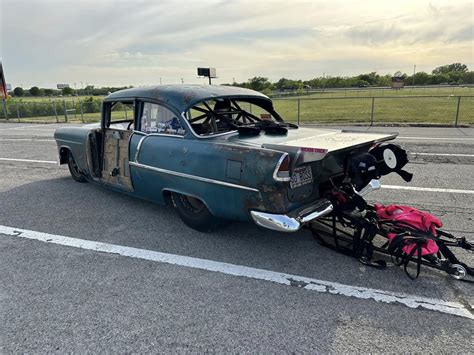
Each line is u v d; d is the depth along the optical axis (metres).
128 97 4.21
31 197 5.20
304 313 2.45
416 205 4.53
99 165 4.83
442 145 8.70
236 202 3.15
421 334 2.23
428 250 2.78
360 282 2.83
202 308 2.52
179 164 3.54
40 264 3.20
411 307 2.50
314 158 2.82
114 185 4.61
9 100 25.50
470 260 3.16
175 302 2.60
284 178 2.83
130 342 2.19
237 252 3.37
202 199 3.42
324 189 3.39
